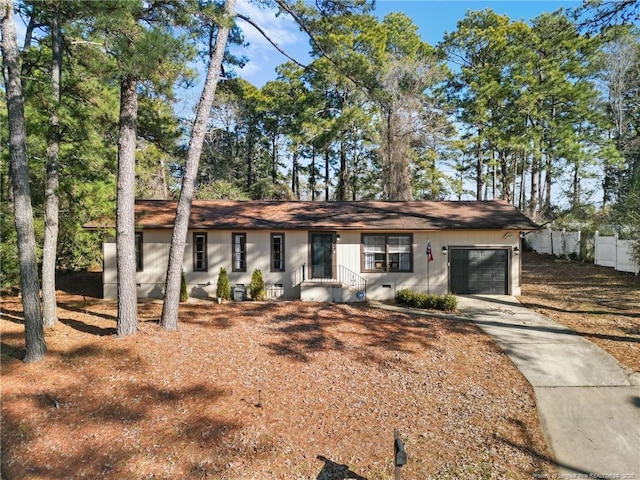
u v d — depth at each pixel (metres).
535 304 13.46
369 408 6.75
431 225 14.89
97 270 21.08
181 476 5.09
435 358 8.88
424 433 6.07
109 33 8.09
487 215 15.93
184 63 9.26
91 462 5.37
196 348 8.78
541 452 5.66
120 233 9.23
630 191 18.23
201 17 8.91
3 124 10.65
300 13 10.80
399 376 7.95
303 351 8.99
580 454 5.62
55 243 10.40
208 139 34.53
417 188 30.66
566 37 10.90
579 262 20.80
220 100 32.78
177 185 33.12
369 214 16.34
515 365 8.52
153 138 13.34
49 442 5.76
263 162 37.44
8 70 7.79
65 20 9.19
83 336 9.49
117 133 12.02
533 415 6.59
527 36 22.98
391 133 24.06
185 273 15.09
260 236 15.18
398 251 15.27
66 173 12.05
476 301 14.05
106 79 10.16
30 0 8.30
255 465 5.30
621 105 21.58
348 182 32.97
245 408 6.59
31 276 8.06
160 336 9.31
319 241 15.28
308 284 14.34
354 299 14.35
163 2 8.45
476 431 6.14
